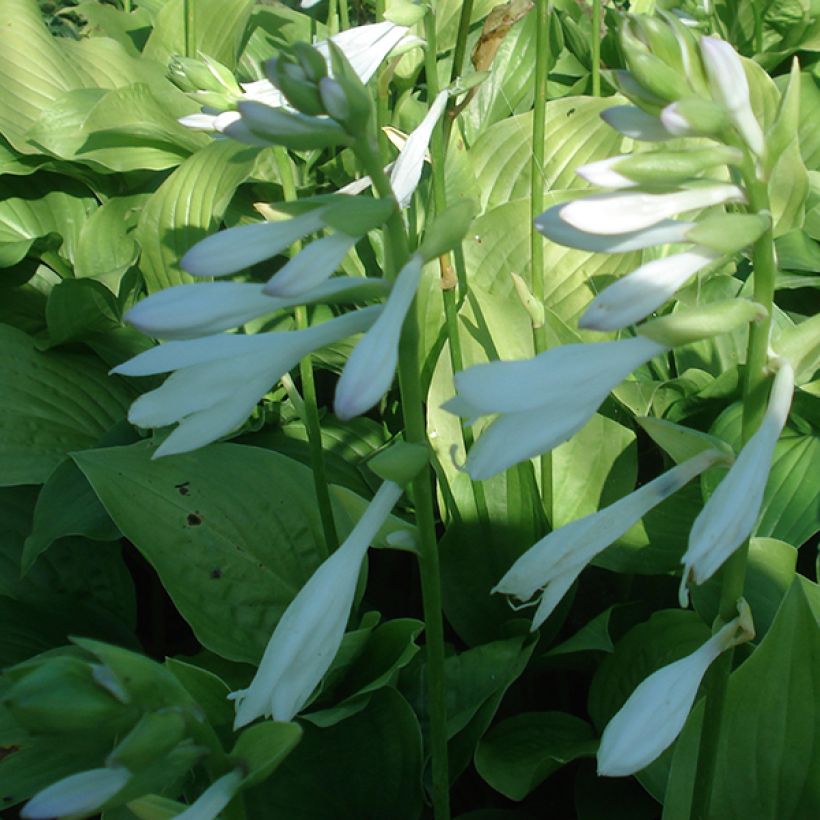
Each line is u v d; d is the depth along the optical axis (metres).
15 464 0.57
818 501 0.50
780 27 0.92
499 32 0.57
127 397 0.65
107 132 0.74
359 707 0.43
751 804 0.39
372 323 0.32
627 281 0.30
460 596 0.51
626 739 0.32
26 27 0.81
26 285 0.74
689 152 0.30
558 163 0.72
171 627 0.61
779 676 0.39
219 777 0.31
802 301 0.70
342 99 0.31
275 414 0.62
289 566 0.48
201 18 0.86
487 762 0.45
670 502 0.52
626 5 1.01
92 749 0.31
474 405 0.30
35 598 0.53
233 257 0.31
